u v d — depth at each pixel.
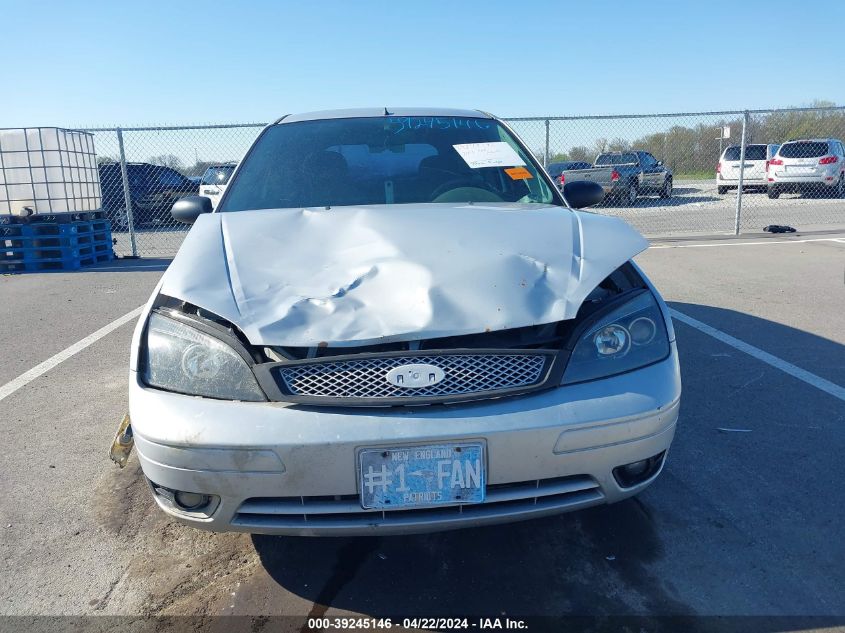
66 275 9.15
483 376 2.03
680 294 6.65
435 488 1.97
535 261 2.36
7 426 3.75
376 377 1.98
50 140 9.59
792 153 18.02
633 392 2.10
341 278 2.27
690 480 2.93
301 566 2.44
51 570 2.44
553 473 2.03
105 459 3.31
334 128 3.65
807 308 5.89
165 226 14.89
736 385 4.02
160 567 2.46
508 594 2.26
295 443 1.92
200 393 2.04
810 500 2.75
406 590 2.29
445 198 3.20
